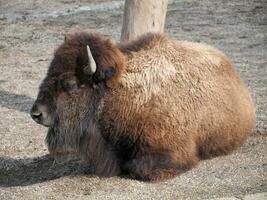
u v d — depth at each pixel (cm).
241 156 1069
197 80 1012
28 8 2869
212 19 2506
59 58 959
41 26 2550
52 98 951
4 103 1548
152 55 1007
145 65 992
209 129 1020
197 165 1020
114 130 981
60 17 2691
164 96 980
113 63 957
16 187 988
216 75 1041
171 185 954
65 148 980
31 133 1298
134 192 934
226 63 1076
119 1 2902
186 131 988
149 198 912
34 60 2022
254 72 1734
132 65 992
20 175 1066
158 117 971
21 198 937
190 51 1039
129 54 1009
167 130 973
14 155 1170
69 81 952
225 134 1048
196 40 2177
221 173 995
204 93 1010
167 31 2330
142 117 970
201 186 948
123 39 1335
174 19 2533
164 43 1030
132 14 1313
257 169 1013
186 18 2542
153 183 966
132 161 990
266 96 1483
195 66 1023
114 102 973
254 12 2600
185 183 960
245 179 974
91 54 933
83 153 991
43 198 931
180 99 988
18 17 2716
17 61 2016
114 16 2652
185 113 987
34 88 1686
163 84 986
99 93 973
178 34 2273
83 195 934
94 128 982
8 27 2559
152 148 977
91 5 2861
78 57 953
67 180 995
